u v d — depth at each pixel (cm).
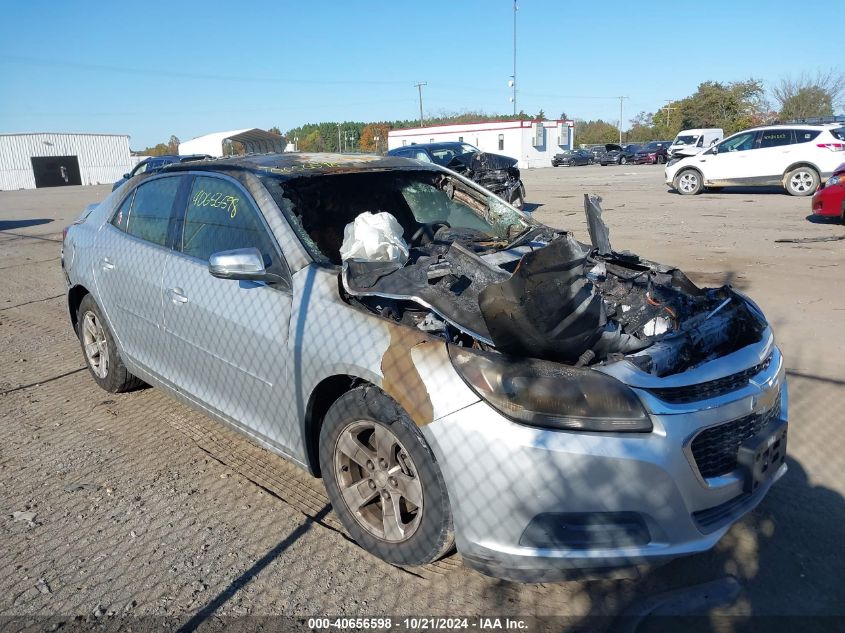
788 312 633
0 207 2503
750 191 1803
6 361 574
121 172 5859
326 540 312
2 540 315
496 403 239
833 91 5000
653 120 7694
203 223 383
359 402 282
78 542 313
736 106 5647
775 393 290
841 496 333
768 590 270
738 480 263
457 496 246
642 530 239
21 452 404
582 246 401
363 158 426
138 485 364
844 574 278
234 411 353
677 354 277
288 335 309
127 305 428
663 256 909
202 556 302
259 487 360
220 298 349
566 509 233
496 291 246
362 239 335
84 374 537
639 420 238
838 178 1098
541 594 274
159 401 478
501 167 1570
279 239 335
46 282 920
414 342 263
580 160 4409
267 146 3653
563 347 254
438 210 461
